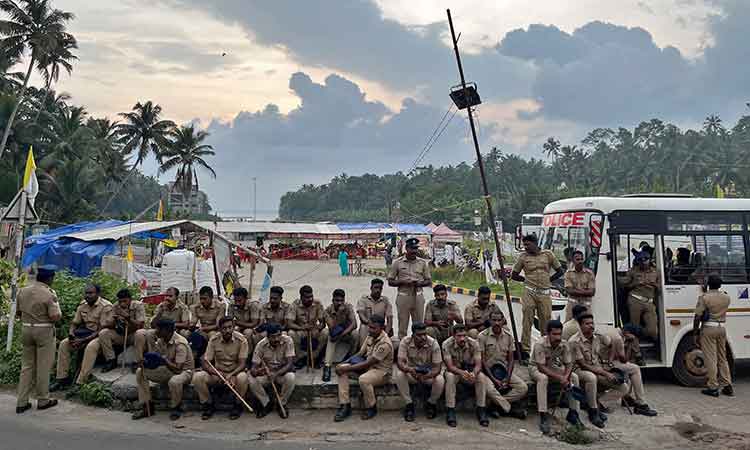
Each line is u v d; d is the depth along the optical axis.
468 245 46.03
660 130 86.38
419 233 41.88
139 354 7.30
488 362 7.20
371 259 45.12
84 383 7.75
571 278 8.20
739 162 68.50
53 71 37.38
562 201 9.65
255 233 41.91
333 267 35.06
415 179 109.50
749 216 8.80
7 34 33.78
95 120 50.84
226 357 7.14
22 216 8.92
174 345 7.13
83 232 17.17
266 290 11.78
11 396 7.73
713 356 7.98
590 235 8.67
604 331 7.30
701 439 6.41
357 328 8.48
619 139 92.94
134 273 14.42
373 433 6.54
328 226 43.53
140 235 15.42
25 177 9.20
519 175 95.88
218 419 7.00
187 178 54.06
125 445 6.03
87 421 6.82
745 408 7.46
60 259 17.19
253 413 7.24
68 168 37.53
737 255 8.72
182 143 53.19
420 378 6.89
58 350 8.03
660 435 6.48
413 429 6.68
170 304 8.19
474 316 8.21
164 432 6.50
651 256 8.80
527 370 7.92
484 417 6.88
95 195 40.41
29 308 7.09
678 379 8.48
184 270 11.66
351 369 7.10
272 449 6.02
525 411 7.18
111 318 8.10
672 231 8.58
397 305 8.54
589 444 6.27
